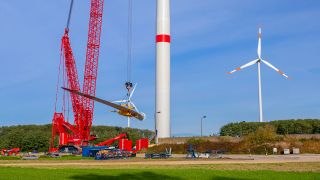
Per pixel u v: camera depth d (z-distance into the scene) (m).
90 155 93.50
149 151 118.25
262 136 107.75
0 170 44.47
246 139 110.38
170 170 43.75
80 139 121.56
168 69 134.62
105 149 90.25
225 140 119.94
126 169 45.84
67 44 122.81
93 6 123.62
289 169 45.06
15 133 162.00
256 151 103.38
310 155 88.69
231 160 67.06
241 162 59.47
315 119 162.62
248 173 39.50
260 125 167.00
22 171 42.84
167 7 135.38
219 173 39.62
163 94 133.38
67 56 123.06
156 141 132.00
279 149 102.06
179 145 118.19
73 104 124.00
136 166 52.59
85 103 124.25
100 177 36.38
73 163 62.66
